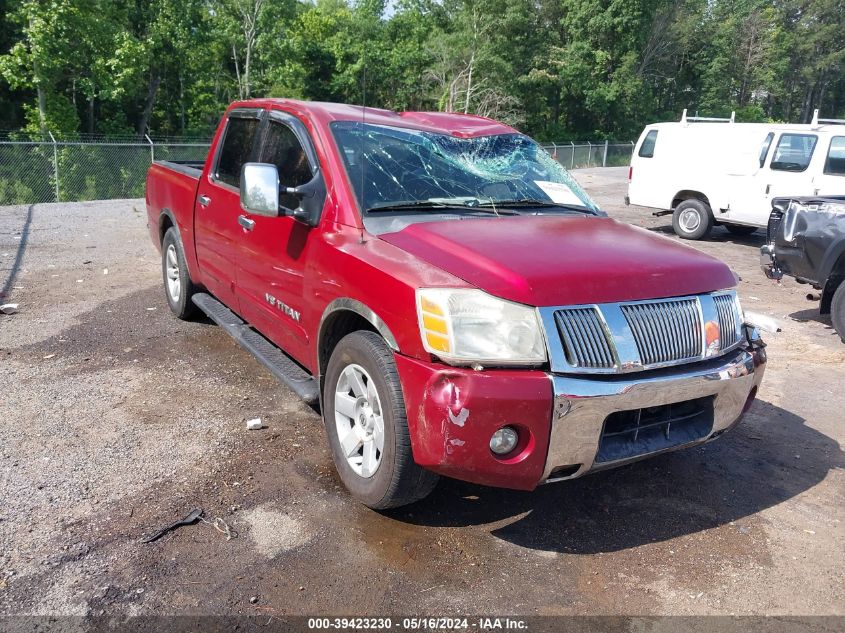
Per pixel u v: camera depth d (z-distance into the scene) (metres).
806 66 75.75
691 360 3.18
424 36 48.62
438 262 3.12
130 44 31.55
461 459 2.83
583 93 50.41
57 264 8.89
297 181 4.12
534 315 2.87
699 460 4.27
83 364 5.32
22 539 3.08
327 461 3.95
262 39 42.75
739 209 12.62
